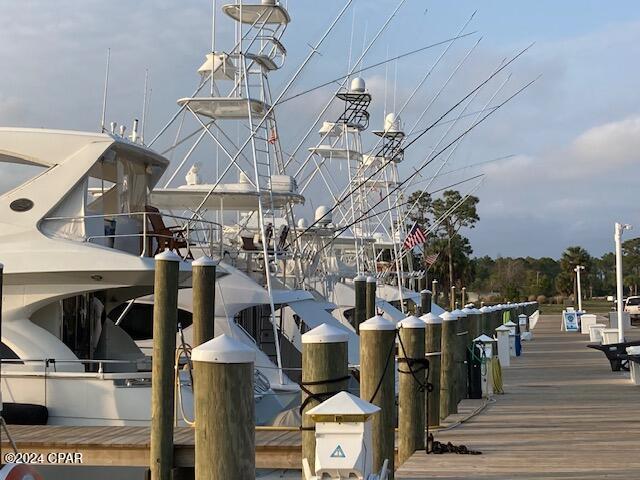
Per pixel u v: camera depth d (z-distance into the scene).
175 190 21.12
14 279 14.05
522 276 127.00
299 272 23.73
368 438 6.62
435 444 10.80
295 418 14.90
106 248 14.08
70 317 15.02
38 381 13.58
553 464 9.99
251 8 20.14
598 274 136.38
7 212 14.34
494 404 16.16
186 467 11.51
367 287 20.55
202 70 20.78
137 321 19.20
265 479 12.47
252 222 26.70
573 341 39.38
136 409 13.48
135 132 17.86
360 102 29.38
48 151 14.71
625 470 9.63
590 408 15.48
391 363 8.61
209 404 6.64
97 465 11.76
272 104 19.78
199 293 12.73
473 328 19.88
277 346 16.61
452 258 80.75
